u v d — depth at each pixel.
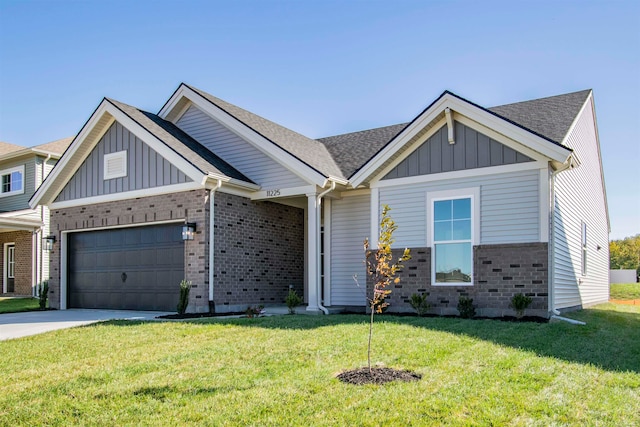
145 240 14.97
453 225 12.46
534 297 11.28
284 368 7.01
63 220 16.53
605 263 22.02
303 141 17.47
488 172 12.04
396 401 5.53
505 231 11.76
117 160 15.38
